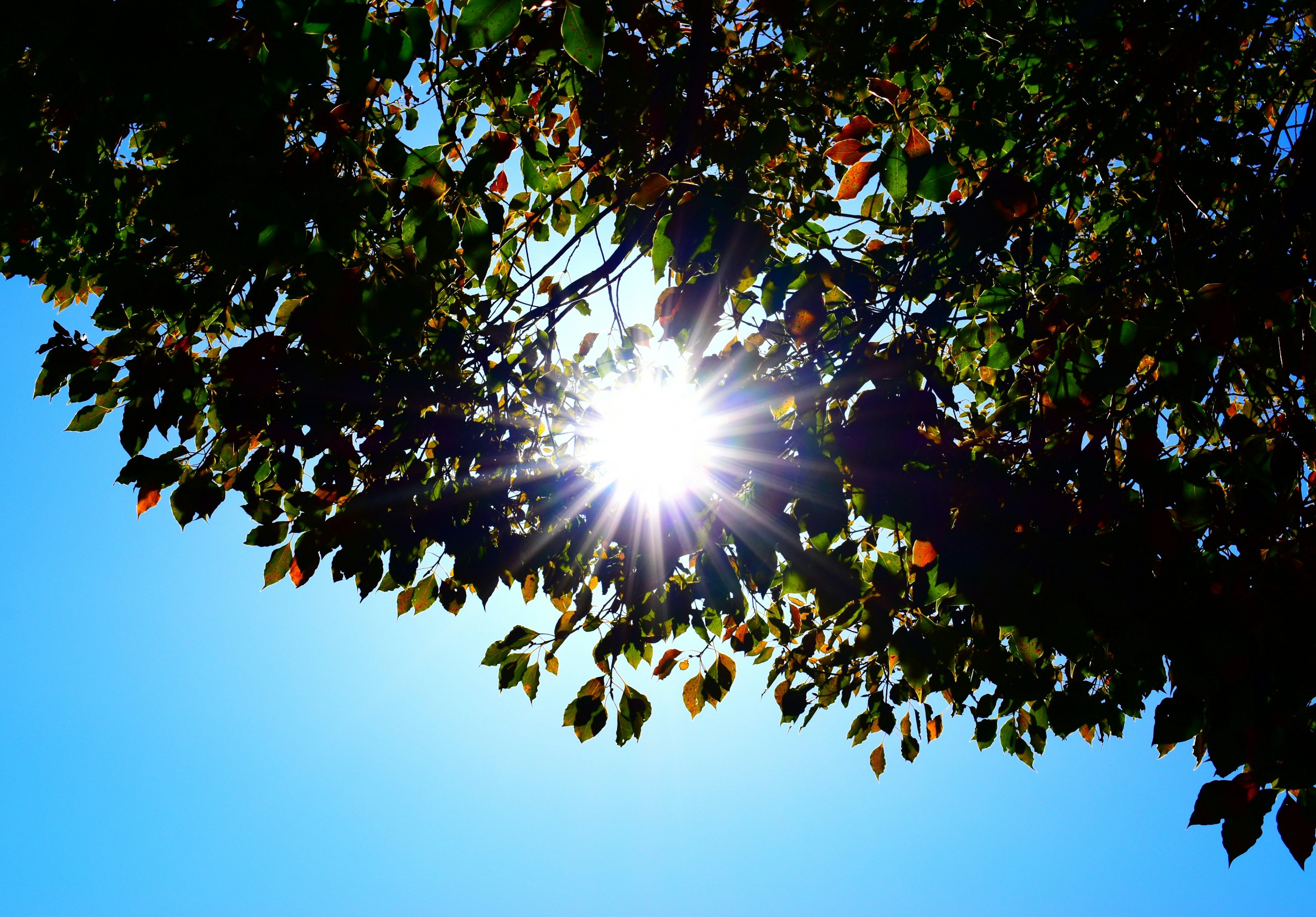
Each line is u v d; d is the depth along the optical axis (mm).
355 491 3150
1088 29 3143
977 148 2396
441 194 2279
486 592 3236
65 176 2109
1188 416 2568
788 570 2938
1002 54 3529
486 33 1755
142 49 1712
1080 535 2301
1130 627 2156
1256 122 3479
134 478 3000
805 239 2898
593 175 3760
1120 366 2377
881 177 2125
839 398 2828
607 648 3566
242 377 2717
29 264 3475
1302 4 3188
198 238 2320
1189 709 2154
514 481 3246
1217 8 2861
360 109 2105
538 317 3506
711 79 3281
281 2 1648
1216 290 2205
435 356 3105
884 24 2898
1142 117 3213
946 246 2588
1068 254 3717
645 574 3215
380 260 2416
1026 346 2881
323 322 2514
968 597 2447
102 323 2832
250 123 1880
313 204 2193
